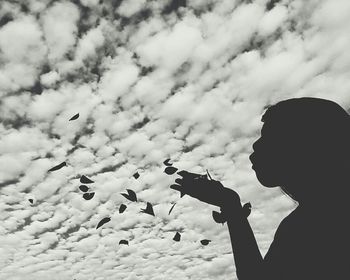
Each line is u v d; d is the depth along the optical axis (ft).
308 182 2.69
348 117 2.77
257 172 3.02
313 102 2.86
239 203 3.41
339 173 2.56
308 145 2.69
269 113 3.07
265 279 2.75
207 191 3.41
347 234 2.29
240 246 3.15
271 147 2.90
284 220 2.88
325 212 2.48
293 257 2.49
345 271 2.19
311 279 2.32
